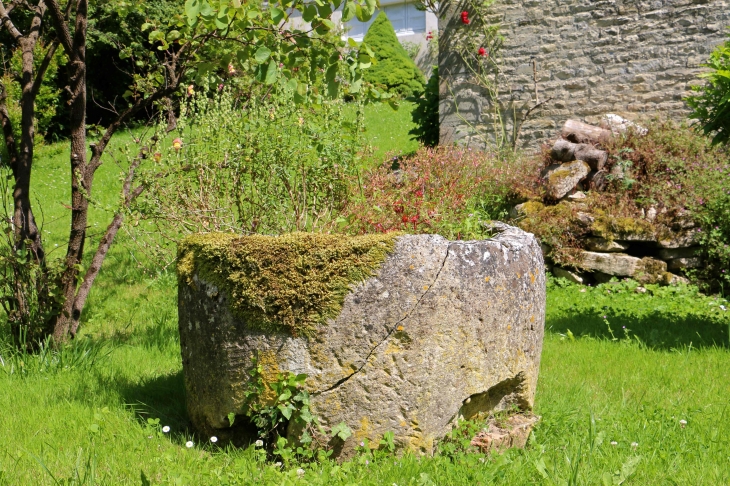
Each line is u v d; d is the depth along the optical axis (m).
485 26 12.95
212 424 3.83
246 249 3.57
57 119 20.33
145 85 6.05
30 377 5.01
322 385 3.54
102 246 5.92
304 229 5.63
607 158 10.09
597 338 6.54
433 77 14.15
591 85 12.22
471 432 3.82
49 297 5.52
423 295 3.52
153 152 6.18
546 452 3.85
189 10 4.24
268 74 4.46
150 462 3.63
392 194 5.68
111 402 4.52
